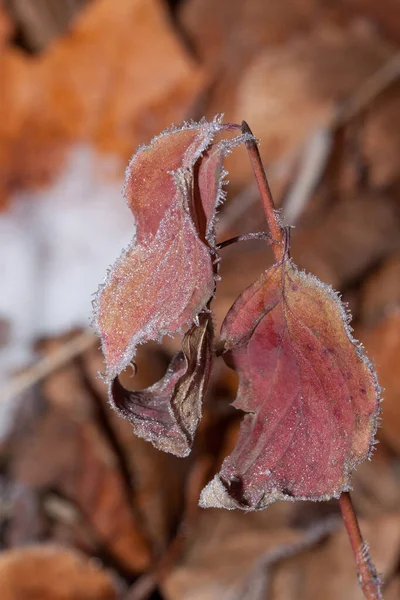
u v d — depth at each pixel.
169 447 0.43
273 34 0.99
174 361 0.43
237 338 0.43
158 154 0.42
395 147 0.94
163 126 0.96
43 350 0.84
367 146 0.94
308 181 0.91
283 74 0.95
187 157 0.41
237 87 0.97
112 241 0.92
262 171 0.42
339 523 0.70
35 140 0.95
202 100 0.97
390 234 0.89
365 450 0.43
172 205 0.42
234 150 0.93
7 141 0.95
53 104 0.95
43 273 0.89
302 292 0.42
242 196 0.92
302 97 0.94
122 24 0.95
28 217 0.93
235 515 0.73
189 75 0.95
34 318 0.86
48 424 0.79
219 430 0.79
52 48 0.95
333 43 0.98
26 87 0.95
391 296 0.85
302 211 0.90
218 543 0.71
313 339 0.42
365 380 0.42
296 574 0.68
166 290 0.42
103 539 0.73
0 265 0.89
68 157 0.95
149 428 0.43
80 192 0.94
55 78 0.95
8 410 0.79
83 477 0.75
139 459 0.76
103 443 0.77
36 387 0.80
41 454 0.77
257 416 0.43
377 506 0.74
